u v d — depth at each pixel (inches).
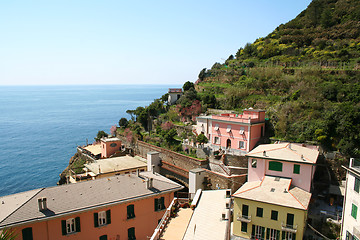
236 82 3297.2
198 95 3253.0
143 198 1425.9
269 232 1341.0
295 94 2412.6
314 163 1439.5
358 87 2135.8
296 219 1277.1
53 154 4849.9
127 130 3331.7
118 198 1369.3
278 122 2181.3
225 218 1115.9
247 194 1414.9
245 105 2797.7
